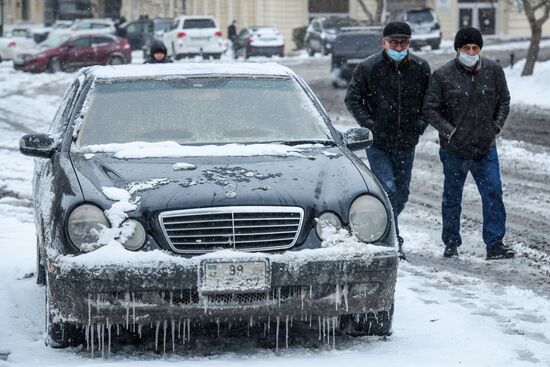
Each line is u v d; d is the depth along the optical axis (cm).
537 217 2583
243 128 1579
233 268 1296
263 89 1661
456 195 2061
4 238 2275
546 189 3073
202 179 1377
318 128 1603
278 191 1350
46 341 1384
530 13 6681
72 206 1334
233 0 13562
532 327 1495
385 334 1434
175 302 1304
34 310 1608
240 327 1480
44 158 1580
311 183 1380
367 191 1377
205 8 14162
